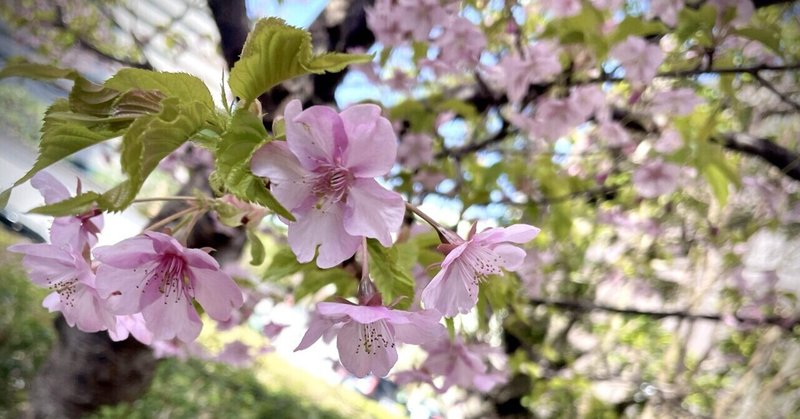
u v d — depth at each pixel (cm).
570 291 64
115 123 11
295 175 11
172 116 10
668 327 65
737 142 34
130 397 40
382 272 14
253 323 44
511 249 15
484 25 32
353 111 11
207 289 13
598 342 66
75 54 46
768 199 42
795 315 45
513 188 40
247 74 11
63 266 14
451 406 57
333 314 12
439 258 19
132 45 45
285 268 18
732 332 60
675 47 30
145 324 13
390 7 29
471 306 14
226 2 26
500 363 35
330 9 30
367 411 91
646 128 37
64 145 10
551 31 28
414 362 30
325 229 12
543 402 59
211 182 11
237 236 32
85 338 38
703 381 62
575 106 32
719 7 24
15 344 64
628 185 41
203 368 72
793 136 45
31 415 39
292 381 99
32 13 46
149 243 13
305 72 11
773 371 52
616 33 26
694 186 47
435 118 34
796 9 34
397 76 35
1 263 82
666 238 56
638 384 58
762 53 32
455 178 36
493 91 33
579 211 48
